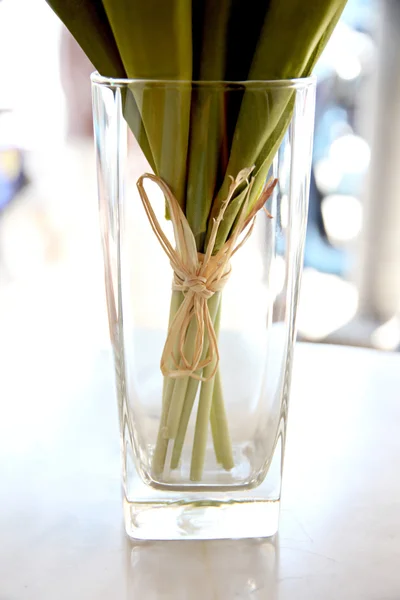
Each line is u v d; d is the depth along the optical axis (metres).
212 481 0.45
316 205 1.18
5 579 0.43
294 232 0.43
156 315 0.43
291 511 0.48
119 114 0.41
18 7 1.21
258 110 0.40
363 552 0.45
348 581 0.43
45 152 1.30
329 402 0.59
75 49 1.24
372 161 1.14
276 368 0.44
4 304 1.16
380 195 1.15
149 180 0.42
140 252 0.42
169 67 0.40
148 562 0.44
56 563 0.44
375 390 0.61
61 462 0.53
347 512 0.48
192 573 0.44
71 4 0.41
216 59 0.41
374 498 0.49
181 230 0.42
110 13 0.40
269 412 0.45
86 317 1.08
